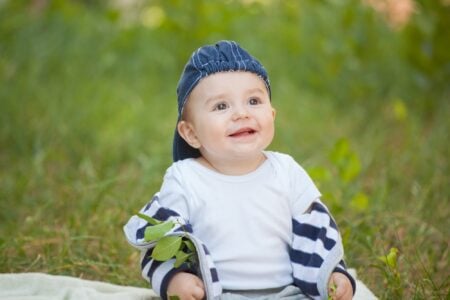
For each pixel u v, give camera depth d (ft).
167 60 23.38
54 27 24.43
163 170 14.85
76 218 12.13
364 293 9.00
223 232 7.85
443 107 19.15
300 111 20.10
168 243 7.54
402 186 14.16
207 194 7.93
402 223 11.80
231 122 7.83
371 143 17.16
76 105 19.15
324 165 15.70
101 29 24.70
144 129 18.24
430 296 9.55
